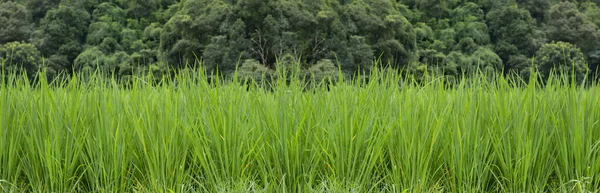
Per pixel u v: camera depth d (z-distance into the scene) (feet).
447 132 10.96
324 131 11.27
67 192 10.84
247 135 10.87
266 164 10.89
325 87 12.00
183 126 10.52
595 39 150.41
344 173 10.96
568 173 11.21
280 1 102.12
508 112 11.33
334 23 106.93
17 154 11.00
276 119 11.03
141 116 10.88
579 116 11.05
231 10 105.29
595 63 144.87
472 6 155.63
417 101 11.21
